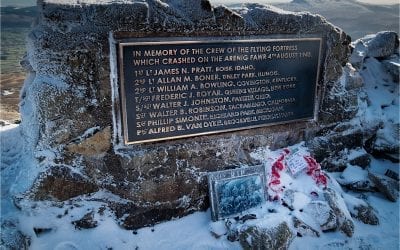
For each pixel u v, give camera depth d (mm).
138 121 1009
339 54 1298
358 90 1485
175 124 1059
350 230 1122
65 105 943
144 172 1037
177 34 990
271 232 1025
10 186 1054
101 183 1013
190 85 1046
